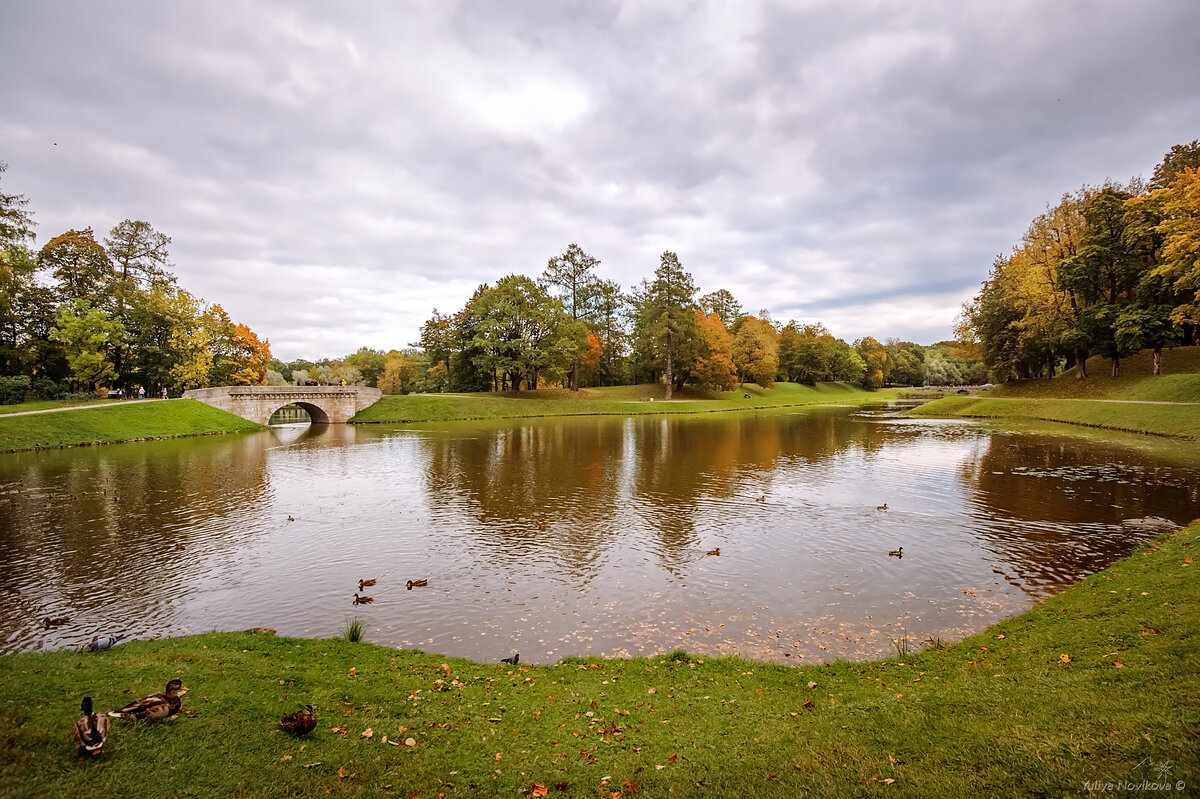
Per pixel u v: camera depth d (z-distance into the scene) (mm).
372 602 14922
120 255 69938
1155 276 51500
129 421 50625
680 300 91750
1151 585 12078
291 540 20250
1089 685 8000
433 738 8031
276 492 27938
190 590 15883
